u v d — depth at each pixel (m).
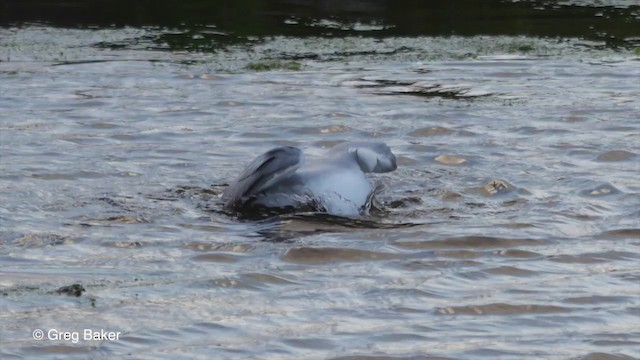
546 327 18.22
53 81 37.59
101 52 42.31
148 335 17.77
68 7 50.69
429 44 43.50
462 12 49.62
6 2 51.34
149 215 23.86
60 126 31.58
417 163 27.86
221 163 28.03
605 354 17.19
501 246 22.02
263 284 20.06
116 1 51.84
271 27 46.78
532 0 52.31
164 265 21.00
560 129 30.88
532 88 36.25
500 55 41.50
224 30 46.34
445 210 24.25
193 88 36.56
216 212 24.08
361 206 24.17
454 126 31.38
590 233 22.75
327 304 19.14
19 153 28.59
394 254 21.53
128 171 27.16
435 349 17.33
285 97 35.19
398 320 18.47
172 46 43.38
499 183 25.88
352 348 17.36
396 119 32.34
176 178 26.67
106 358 16.91
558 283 20.12
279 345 17.45
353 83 37.22
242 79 37.88
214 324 18.25
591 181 25.97
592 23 47.12
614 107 33.34
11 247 21.88
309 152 29.41
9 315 18.42
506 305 19.08
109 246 22.00
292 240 22.27
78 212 24.02
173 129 31.36
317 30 46.28
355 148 24.92
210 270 20.72
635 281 20.22
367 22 47.75
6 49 42.78
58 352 17.08
